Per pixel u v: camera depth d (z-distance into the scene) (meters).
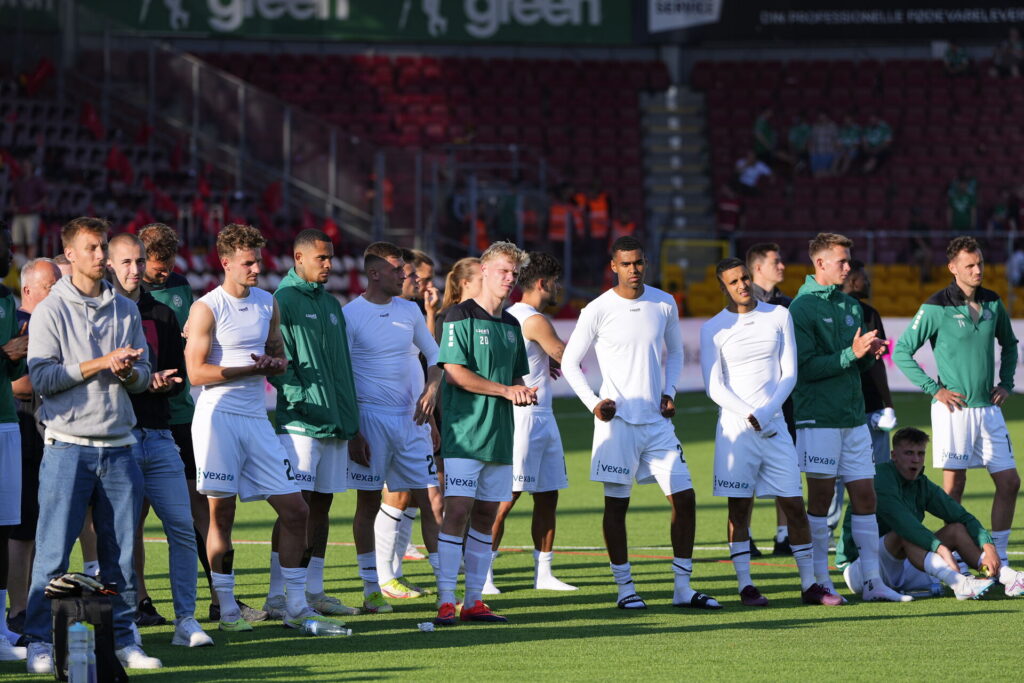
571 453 39.53
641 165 77.75
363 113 77.44
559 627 17.52
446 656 15.62
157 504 16.09
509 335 18.11
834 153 77.31
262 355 17.30
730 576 21.73
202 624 17.86
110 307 15.30
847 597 19.92
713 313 69.38
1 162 56.62
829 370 19.31
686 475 18.98
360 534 19.02
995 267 70.12
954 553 20.55
